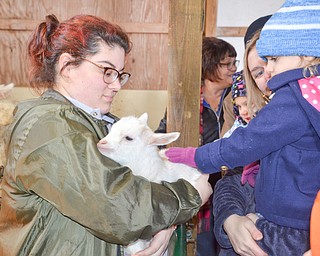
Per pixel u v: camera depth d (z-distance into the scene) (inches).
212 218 96.7
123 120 57.3
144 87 182.4
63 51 53.2
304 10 47.2
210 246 96.2
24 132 48.3
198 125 67.9
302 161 49.4
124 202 45.4
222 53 103.6
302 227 50.9
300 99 47.3
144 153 55.1
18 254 48.9
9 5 176.9
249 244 53.0
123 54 55.2
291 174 50.5
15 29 178.4
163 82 182.1
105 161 46.5
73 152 45.9
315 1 47.4
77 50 52.7
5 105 111.7
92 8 177.5
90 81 53.5
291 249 51.0
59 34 53.9
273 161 51.8
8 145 50.8
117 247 50.4
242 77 73.9
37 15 178.4
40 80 56.2
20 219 50.1
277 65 49.8
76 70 53.5
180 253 62.7
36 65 56.2
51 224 48.9
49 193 46.4
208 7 169.5
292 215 51.1
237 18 171.9
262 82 62.1
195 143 68.2
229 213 59.1
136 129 55.2
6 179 50.7
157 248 53.4
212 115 104.8
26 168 46.9
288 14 48.1
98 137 52.9
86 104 55.0
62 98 53.1
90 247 48.8
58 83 55.3
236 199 61.7
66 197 45.7
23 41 179.9
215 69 103.2
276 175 51.5
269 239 52.4
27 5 177.5
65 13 178.2
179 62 66.6
